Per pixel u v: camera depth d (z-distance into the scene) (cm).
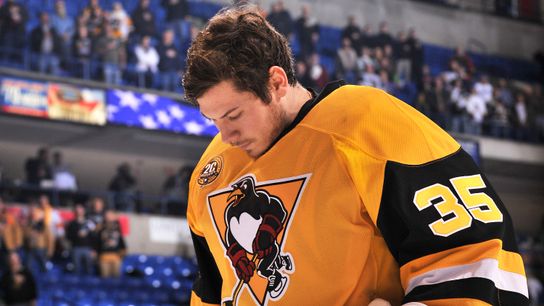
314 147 147
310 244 146
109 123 1090
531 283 1251
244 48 140
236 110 143
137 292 1055
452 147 147
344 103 150
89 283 995
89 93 1079
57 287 974
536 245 1419
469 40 1586
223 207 161
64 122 1057
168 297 1083
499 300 131
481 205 138
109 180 1298
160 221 1150
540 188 1566
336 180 144
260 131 149
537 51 1638
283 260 149
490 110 1502
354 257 145
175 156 1321
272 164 152
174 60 1227
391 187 138
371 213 140
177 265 1138
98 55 1168
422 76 1460
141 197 1159
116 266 998
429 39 1552
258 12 147
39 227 979
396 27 1527
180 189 1229
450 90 1480
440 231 134
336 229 144
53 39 1141
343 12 1480
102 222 1002
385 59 1438
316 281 147
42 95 1045
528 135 1530
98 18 1186
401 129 144
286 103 150
